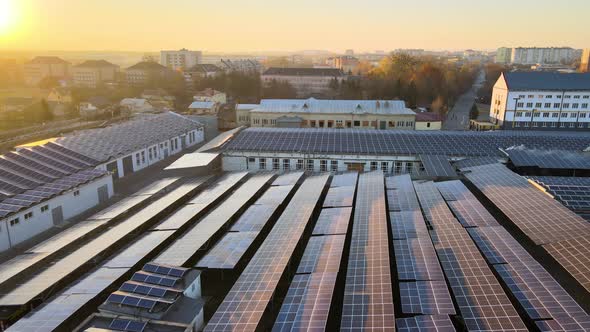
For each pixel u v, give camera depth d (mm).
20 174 64062
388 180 69562
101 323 32719
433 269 39156
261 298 35531
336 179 70375
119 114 158875
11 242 52031
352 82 180375
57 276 40406
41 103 160625
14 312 36625
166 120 109000
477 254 41719
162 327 31750
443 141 83875
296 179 70438
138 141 89875
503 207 55062
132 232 52438
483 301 34094
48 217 57688
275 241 46688
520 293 35438
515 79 123312
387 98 168000
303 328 31453
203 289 42375
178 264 41812
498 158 77250
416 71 195375
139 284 36438
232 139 88000
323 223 51719
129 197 64938
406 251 43156
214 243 50594
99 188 67625
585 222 46406
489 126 125250
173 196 63688
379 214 53156
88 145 81000
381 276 38062
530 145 82250
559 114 121875
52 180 64812
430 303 34062
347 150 80438
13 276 40781
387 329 30797
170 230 50969
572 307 33000
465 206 56000
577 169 72000
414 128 113375
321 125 116125
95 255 44781
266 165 82625
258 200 61000
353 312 33156
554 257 41500
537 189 59469
